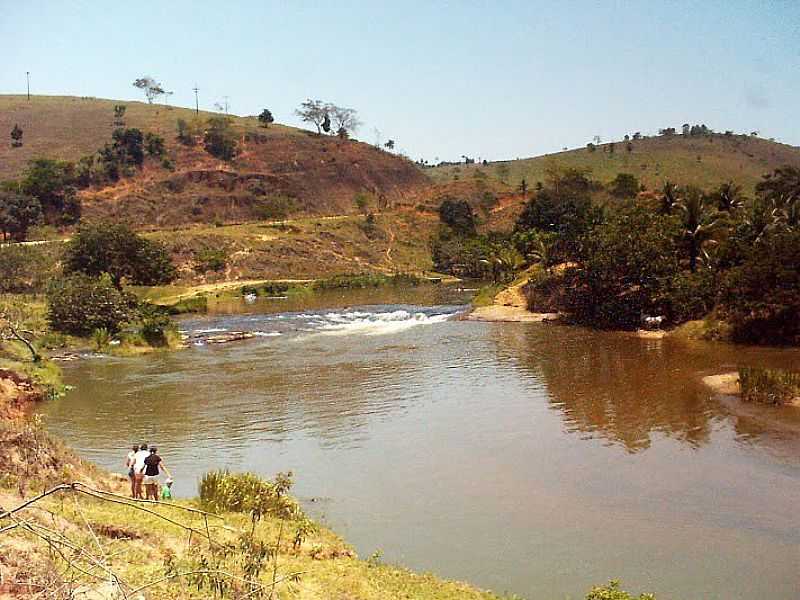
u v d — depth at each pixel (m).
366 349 53.22
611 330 59.75
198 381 42.56
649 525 20.62
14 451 18.72
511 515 21.58
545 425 31.27
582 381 39.97
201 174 153.88
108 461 27.48
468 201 167.38
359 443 29.36
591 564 18.33
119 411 35.50
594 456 26.88
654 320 58.34
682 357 46.38
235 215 147.25
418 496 23.31
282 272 117.81
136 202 140.50
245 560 12.42
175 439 30.55
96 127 177.62
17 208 116.31
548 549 19.25
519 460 26.61
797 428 29.33
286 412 34.72
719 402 34.06
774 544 19.23
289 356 50.91
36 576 10.15
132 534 14.95
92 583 10.02
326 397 37.72
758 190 106.00
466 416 33.12
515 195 171.00
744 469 24.94
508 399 36.25
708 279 56.56
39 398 37.84
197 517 17.64
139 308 63.72
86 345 55.94
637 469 25.31
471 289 106.62
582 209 113.25
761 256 50.47
